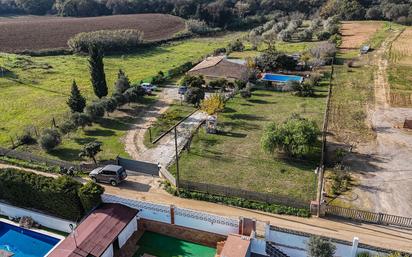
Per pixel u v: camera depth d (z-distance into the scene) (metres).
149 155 46.19
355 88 68.06
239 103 62.97
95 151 43.56
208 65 75.38
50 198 34.34
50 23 129.38
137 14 155.25
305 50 90.50
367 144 47.47
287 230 29.59
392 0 138.25
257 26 140.88
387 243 30.67
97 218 32.25
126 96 61.38
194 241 33.38
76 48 101.06
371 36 108.50
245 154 45.72
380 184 38.81
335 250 28.58
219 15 139.50
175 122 55.72
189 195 37.47
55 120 57.16
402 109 58.41
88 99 65.50
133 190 39.06
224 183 39.69
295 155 44.41
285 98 65.00
